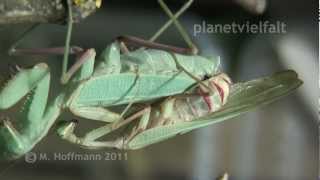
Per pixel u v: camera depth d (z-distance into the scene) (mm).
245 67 504
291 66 508
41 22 236
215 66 259
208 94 256
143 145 264
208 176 512
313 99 514
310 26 502
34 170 484
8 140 260
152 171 509
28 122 258
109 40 526
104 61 250
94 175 501
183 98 259
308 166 519
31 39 475
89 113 255
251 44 505
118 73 251
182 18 493
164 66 254
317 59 512
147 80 253
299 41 509
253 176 515
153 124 261
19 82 248
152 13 533
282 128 525
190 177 516
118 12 536
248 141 525
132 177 506
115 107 279
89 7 235
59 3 233
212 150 519
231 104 264
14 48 245
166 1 477
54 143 498
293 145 523
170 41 498
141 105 262
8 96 248
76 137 260
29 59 420
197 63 256
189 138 522
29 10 231
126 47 256
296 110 522
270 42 502
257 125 524
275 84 266
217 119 263
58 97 254
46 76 252
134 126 262
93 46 520
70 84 250
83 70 248
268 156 524
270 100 264
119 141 264
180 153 516
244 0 296
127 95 253
